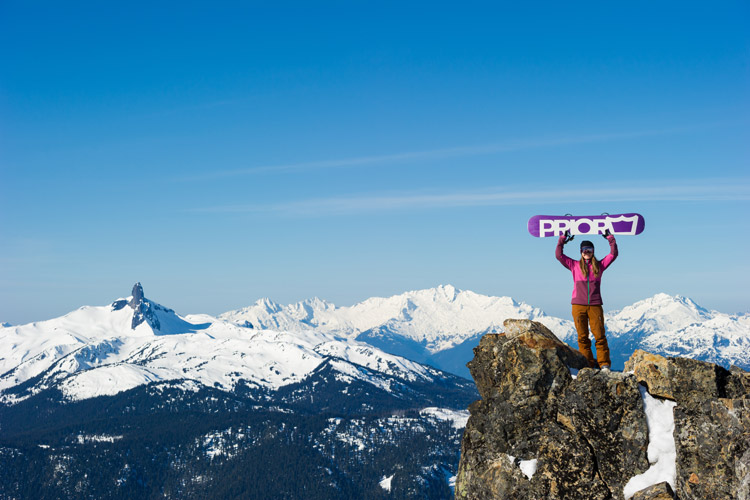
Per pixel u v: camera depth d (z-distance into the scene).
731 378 18.83
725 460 18.03
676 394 19.33
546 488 20.36
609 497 19.62
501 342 23.02
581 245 23.33
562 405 21.05
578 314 23.39
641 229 22.94
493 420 22.28
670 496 18.19
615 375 20.45
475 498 22.06
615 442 19.92
